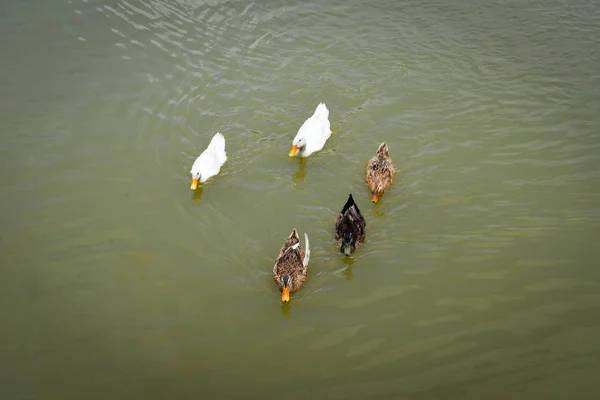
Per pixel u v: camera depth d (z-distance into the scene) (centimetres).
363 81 1322
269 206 1048
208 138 1176
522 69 1348
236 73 1326
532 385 742
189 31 1431
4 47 1343
